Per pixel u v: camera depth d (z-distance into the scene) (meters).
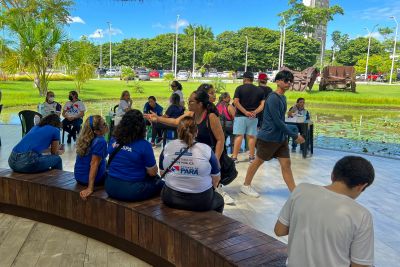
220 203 3.35
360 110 22.31
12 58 18.38
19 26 17.97
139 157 3.25
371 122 15.97
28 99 18.88
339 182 1.66
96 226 3.54
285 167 4.71
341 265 1.57
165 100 23.19
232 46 79.00
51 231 3.80
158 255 3.01
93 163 3.55
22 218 4.11
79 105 8.54
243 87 6.58
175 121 4.18
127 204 3.28
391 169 6.83
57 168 4.47
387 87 35.12
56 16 24.59
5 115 14.18
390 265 3.28
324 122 15.95
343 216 1.55
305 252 1.63
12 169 4.31
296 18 52.81
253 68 79.75
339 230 1.55
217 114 3.75
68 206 3.71
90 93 24.64
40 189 3.87
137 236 3.19
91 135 3.69
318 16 51.94
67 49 19.30
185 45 77.62
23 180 3.97
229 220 2.95
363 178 1.61
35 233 3.74
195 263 2.64
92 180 3.56
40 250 3.38
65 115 8.39
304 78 28.80
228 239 2.62
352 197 1.66
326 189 1.68
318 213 1.61
